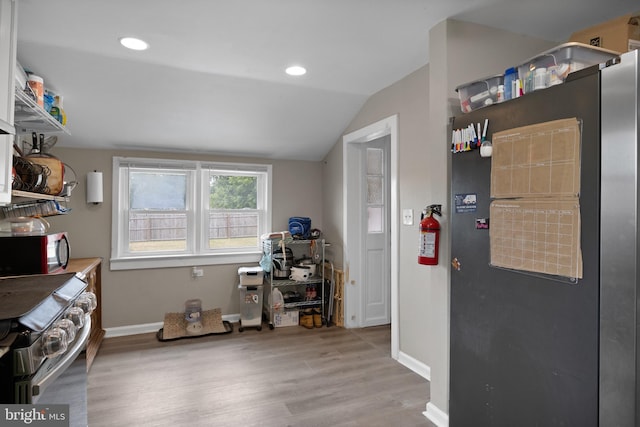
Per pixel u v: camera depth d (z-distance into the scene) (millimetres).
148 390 2453
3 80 1486
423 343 2703
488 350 1501
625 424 1045
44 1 1785
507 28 2154
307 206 4367
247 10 1893
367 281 3879
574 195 1156
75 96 2809
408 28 2115
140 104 2994
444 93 2031
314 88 3066
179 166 3807
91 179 3404
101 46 2287
